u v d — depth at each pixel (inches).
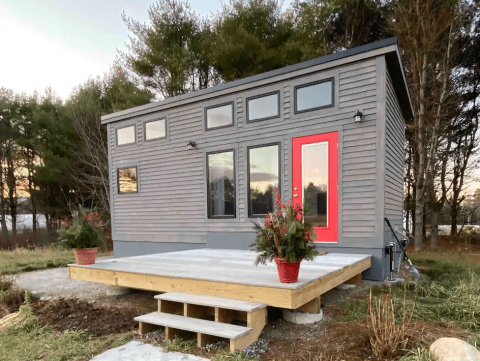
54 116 574.2
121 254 313.7
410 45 348.2
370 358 87.7
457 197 499.2
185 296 119.4
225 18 449.4
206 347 99.4
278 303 103.1
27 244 531.2
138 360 92.4
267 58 425.7
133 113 297.0
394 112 222.4
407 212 485.4
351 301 141.1
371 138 181.0
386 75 185.5
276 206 117.3
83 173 569.9
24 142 592.4
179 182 270.5
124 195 310.0
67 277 230.5
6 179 620.7
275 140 217.0
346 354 90.7
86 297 169.3
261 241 107.7
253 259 176.2
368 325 102.7
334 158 193.8
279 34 436.5
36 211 617.3
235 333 93.9
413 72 363.3
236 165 236.1
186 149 265.3
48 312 144.4
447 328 106.7
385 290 159.2
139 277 142.1
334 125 193.5
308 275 119.5
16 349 105.7
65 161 550.0
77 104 544.4
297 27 454.0
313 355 91.0
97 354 97.7
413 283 169.9
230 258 181.9
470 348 80.4
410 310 119.6
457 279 183.6
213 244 247.4
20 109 616.1
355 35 455.8
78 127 540.1
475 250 396.2
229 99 240.1
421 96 356.8
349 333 104.4
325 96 198.4
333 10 441.4
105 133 563.5
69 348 102.1
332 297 151.6
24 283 209.3
